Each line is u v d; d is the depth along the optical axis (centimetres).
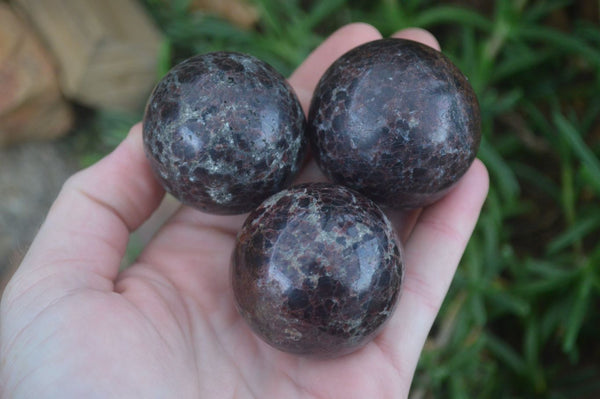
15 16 31
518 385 26
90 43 30
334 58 24
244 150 18
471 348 24
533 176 29
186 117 18
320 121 19
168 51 30
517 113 30
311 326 16
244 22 32
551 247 26
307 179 22
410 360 19
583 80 31
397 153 18
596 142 29
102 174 20
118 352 17
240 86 18
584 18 31
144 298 18
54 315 17
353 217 17
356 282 16
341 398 18
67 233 19
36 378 16
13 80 30
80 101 32
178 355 18
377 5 32
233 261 17
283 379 18
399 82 18
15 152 32
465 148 18
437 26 32
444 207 20
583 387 26
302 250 16
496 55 31
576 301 24
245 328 19
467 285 26
